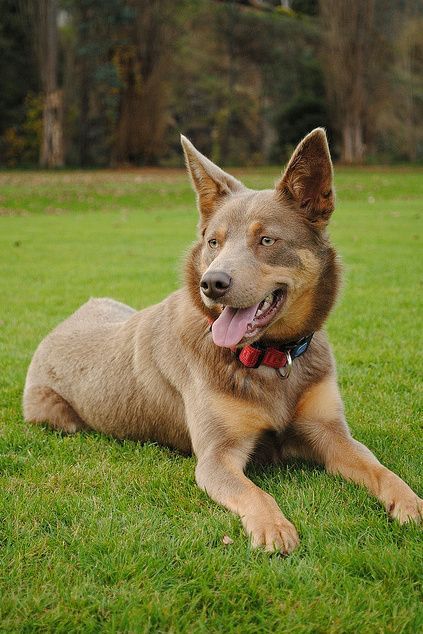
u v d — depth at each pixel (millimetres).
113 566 3232
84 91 54531
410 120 62438
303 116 58062
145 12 49938
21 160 55031
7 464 4633
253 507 3568
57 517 3781
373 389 6086
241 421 4219
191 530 3551
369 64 56812
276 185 4379
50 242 17688
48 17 49812
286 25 60875
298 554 3314
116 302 6422
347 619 2818
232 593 3010
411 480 4148
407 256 14492
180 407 4758
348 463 4152
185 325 4613
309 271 4285
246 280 3979
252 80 63625
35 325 8984
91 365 5359
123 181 37469
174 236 18625
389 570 3145
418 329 8352
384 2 61500
